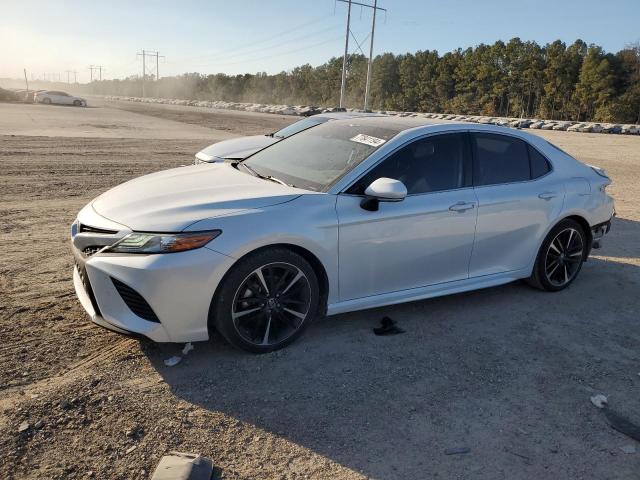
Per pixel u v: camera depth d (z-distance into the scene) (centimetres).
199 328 339
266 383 335
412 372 359
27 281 477
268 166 450
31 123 2344
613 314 478
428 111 12019
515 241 476
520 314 466
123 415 293
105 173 1110
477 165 453
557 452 287
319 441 284
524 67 10462
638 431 309
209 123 3067
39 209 760
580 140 2948
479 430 302
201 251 327
